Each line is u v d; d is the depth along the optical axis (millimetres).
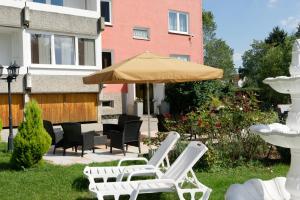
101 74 10508
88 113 18219
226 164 9297
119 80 10055
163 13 23969
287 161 9617
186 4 25344
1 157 10734
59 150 12445
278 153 10125
